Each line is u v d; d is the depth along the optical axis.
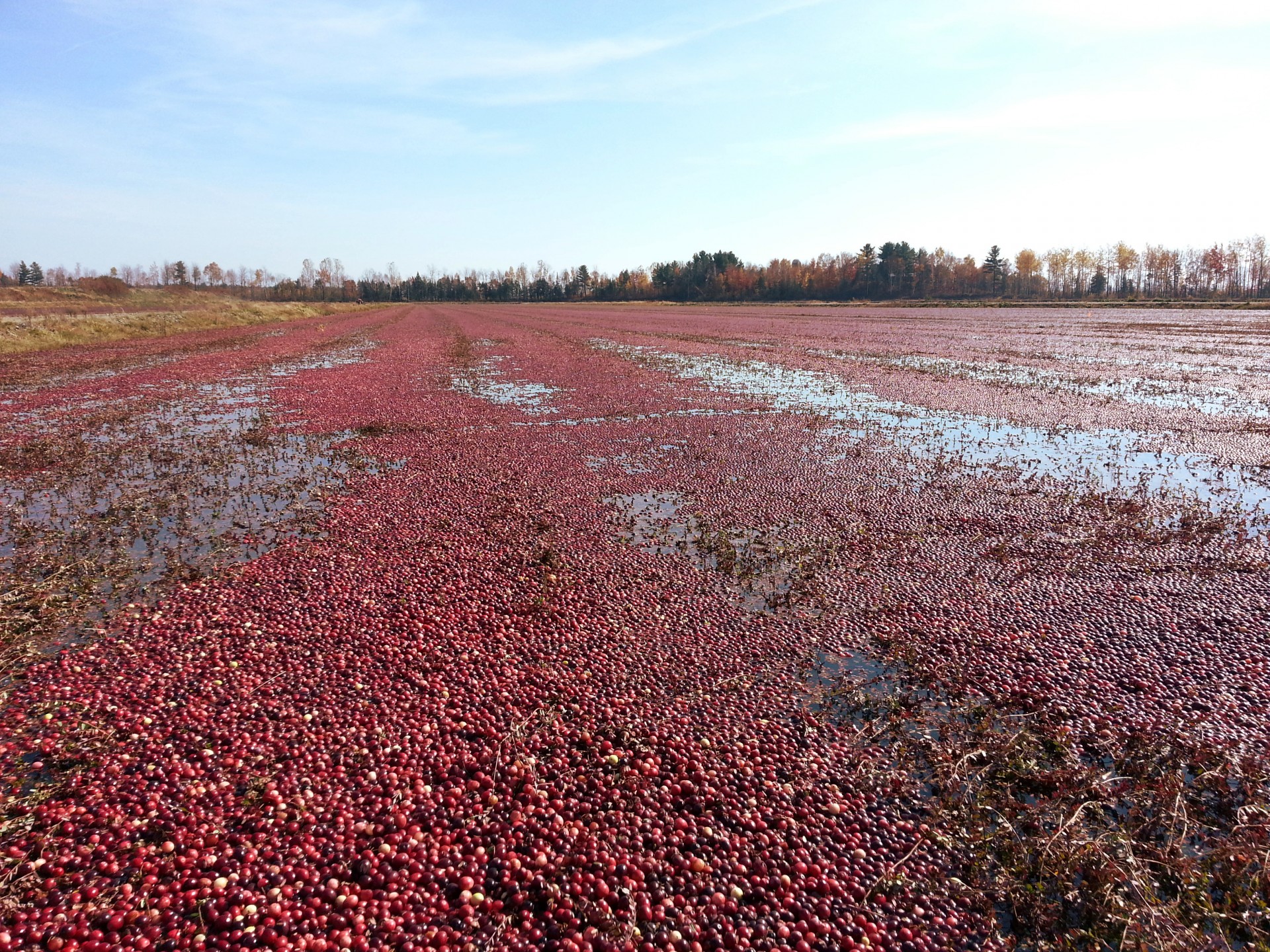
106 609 6.70
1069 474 11.20
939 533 8.57
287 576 7.38
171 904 3.56
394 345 36.38
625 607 6.70
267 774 4.46
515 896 3.68
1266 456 12.12
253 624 6.32
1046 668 5.62
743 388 20.52
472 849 3.96
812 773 4.57
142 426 15.50
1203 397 18.03
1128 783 4.47
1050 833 4.09
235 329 49.41
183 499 10.22
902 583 7.17
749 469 11.67
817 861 3.93
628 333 43.25
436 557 7.93
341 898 3.60
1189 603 6.62
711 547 8.19
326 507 9.80
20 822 4.05
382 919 3.52
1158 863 3.91
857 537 8.45
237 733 4.83
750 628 6.32
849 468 11.63
